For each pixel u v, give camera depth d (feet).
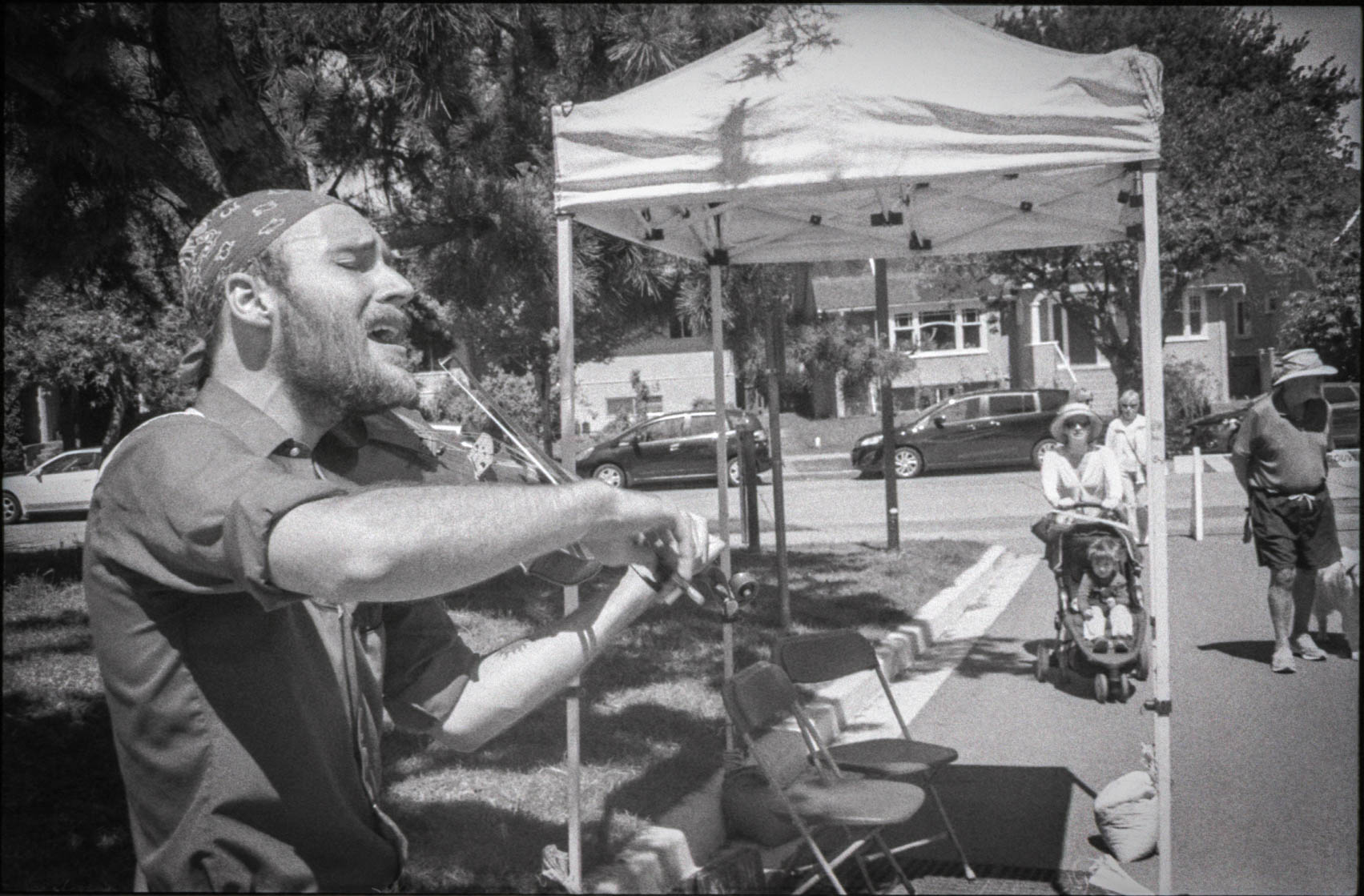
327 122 20.40
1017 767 18.53
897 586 33.60
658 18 18.57
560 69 20.25
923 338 121.90
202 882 4.39
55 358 54.80
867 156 12.78
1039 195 16.44
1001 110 12.57
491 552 3.85
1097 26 58.95
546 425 46.34
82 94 18.58
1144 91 12.48
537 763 16.40
